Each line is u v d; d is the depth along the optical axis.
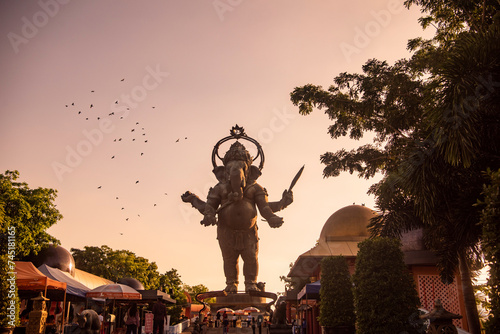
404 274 11.78
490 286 7.34
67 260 29.11
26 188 28.09
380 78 19.33
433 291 20.42
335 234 31.61
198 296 28.05
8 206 25.00
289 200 31.27
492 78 9.46
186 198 34.03
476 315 15.08
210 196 31.94
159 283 57.94
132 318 16.16
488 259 7.05
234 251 31.61
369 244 12.21
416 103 18.45
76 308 25.58
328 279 15.63
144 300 22.95
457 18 18.39
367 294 11.64
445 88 10.01
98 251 51.25
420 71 19.14
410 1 18.84
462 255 14.90
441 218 13.09
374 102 19.67
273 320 29.00
